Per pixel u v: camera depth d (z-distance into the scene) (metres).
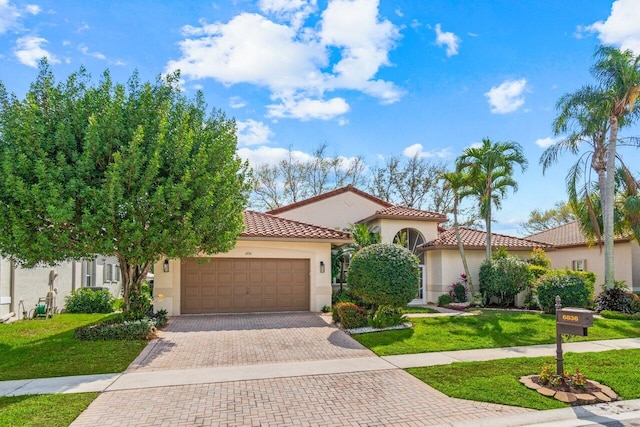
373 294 13.12
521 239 23.88
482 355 10.33
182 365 9.47
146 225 11.95
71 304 19.33
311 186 39.00
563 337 12.33
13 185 10.51
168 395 7.43
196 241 12.20
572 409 6.78
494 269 19.50
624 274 22.70
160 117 12.50
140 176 11.72
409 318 15.04
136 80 13.30
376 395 7.41
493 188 20.30
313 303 17.38
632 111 17.98
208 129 13.94
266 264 17.27
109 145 11.70
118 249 11.79
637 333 13.15
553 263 26.95
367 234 19.47
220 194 13.12
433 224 23.00
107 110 11.73
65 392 7.59
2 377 8.62
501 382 8.02
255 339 12.01
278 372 8.88
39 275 17.80
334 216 24.55
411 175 37.78
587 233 19.92
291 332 12.98
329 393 7.53
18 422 6.15
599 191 19.23
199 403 7.02
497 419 6.36
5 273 15.44
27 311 16.89
